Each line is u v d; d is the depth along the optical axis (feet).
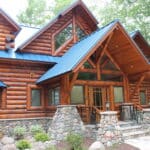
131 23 101.19
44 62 52.34
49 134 45.50
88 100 51.49
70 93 48.88
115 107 54.90
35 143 41.91
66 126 44.21
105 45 50.34
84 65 51.98
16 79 50.80
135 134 46.91
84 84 51.39
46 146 39.73
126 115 54.75
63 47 56.90
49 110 51.90
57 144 41.60
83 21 61.11
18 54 51.80
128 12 97.55
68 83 46.21
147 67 53.72
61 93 46.91
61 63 50.52
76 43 56.80
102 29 50.42
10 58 49.32
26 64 51.96
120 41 51.65
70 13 59.41
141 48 71.97
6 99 49.39
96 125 44.68
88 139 43.83
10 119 48.91
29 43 52.95
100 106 52.95
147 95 68.08
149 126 50.29
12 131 48.52
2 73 49.80
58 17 56.65
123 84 56.65
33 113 51.44
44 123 51.85
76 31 59.72
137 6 94.17
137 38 70.59
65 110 44.96
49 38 55.98
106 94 54.19
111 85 54.65
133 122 52.16
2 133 47.60
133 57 53.16
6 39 52.49
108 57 55.31
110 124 41.37
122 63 55.77
